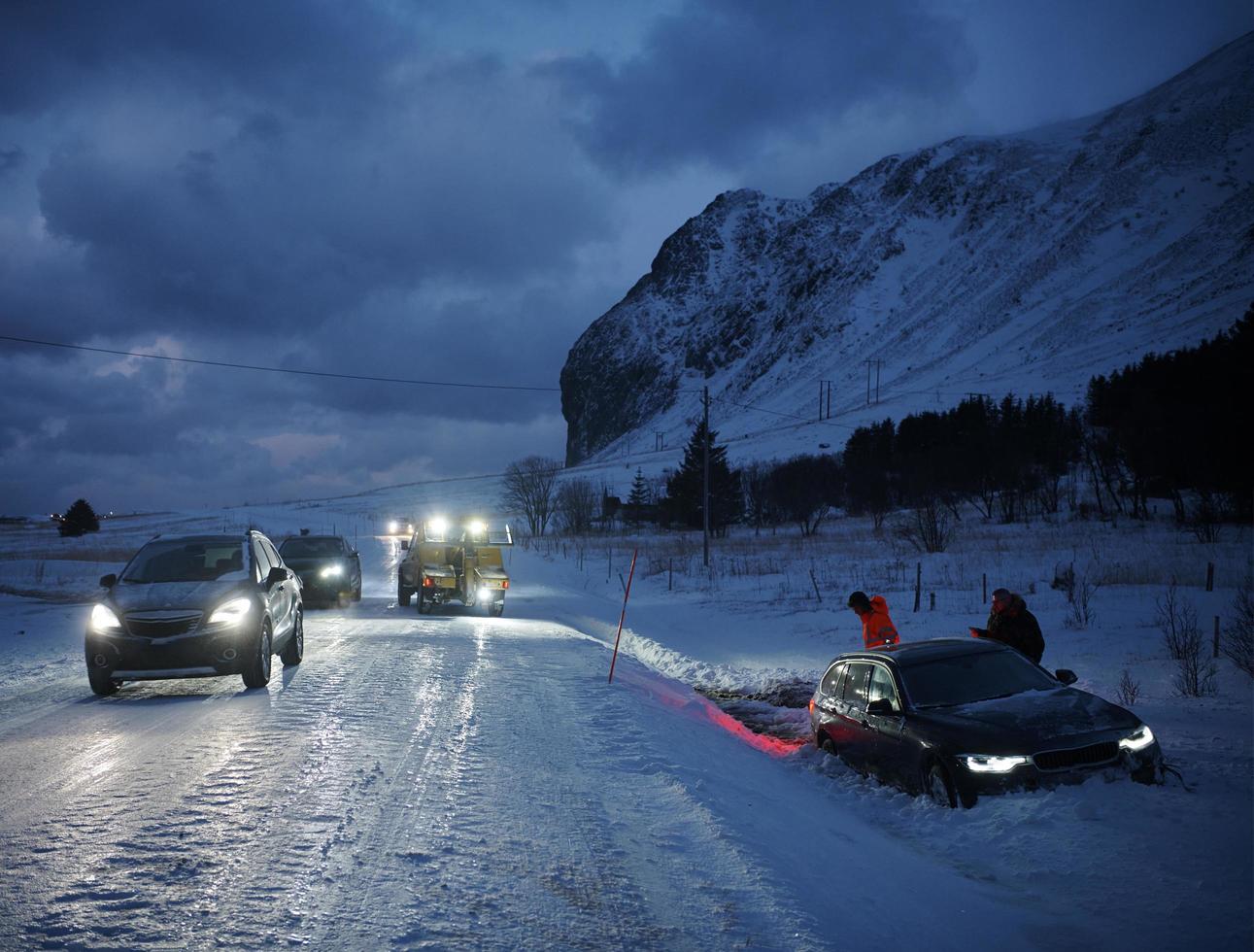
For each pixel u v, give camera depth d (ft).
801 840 19.15
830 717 30.40
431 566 74.74
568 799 20.13
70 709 30.45
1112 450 172.35
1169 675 43.86
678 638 68.44
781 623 73.82
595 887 15.08
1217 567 89.04
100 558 168.35
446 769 21.97
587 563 158.10
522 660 44.55
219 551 36.78
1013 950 14.60
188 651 31.76
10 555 179.52
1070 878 17.99
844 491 245.65
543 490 335.06
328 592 80.74
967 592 84.53
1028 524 176.86
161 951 11.99
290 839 16.52
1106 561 100.07
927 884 17.61
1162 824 20.20
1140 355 494.18
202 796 19.22
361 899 13.96
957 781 22.84
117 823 17.35
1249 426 135.95
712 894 15.02
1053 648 53.83
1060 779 22.17
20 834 16.66
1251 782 24.23
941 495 202.90
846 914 14.88
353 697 31.78
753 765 27.91
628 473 482.69
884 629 35.78
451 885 14.73
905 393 594.65
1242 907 16.02
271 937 12.47
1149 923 15.71
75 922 12.81
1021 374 554.05
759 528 236.63
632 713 31.32
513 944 12.67
